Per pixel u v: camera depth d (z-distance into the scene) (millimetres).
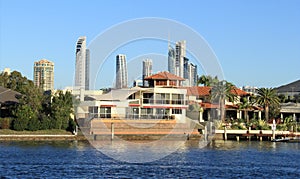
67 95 87625
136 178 44000
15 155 60312
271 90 111375
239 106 106875
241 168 52406
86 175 45250
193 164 54312
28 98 88500
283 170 51594
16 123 83938
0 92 95125
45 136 82500
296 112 120188
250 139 95688
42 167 50000
